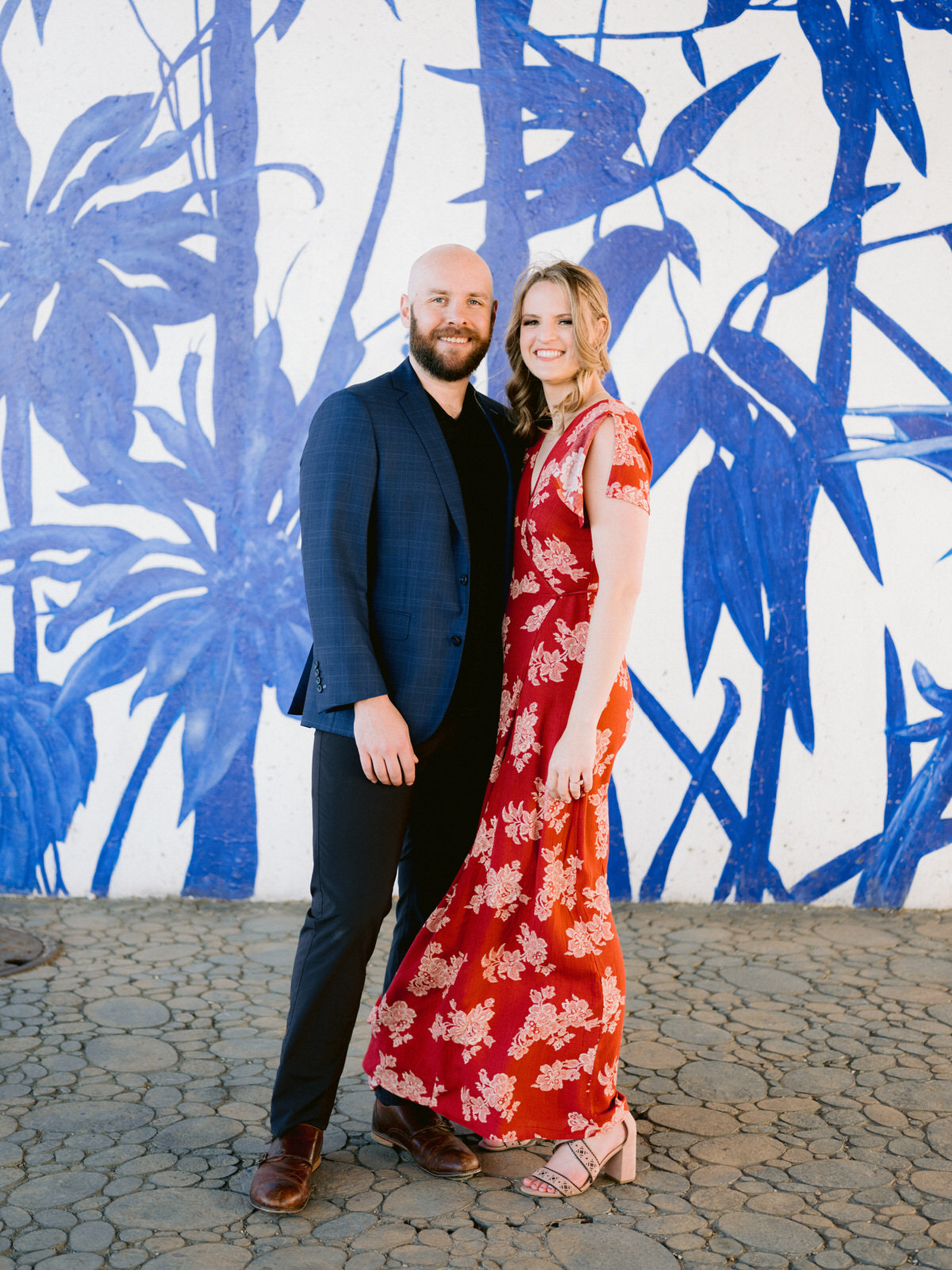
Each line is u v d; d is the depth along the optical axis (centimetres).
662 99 366
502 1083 205
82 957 318
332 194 364
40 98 362
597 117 366
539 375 210
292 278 365
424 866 226
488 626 216
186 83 361
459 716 215
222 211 364
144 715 373
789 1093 243
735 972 316
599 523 199
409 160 364
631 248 369
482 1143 222
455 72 362
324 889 205
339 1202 199
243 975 307
